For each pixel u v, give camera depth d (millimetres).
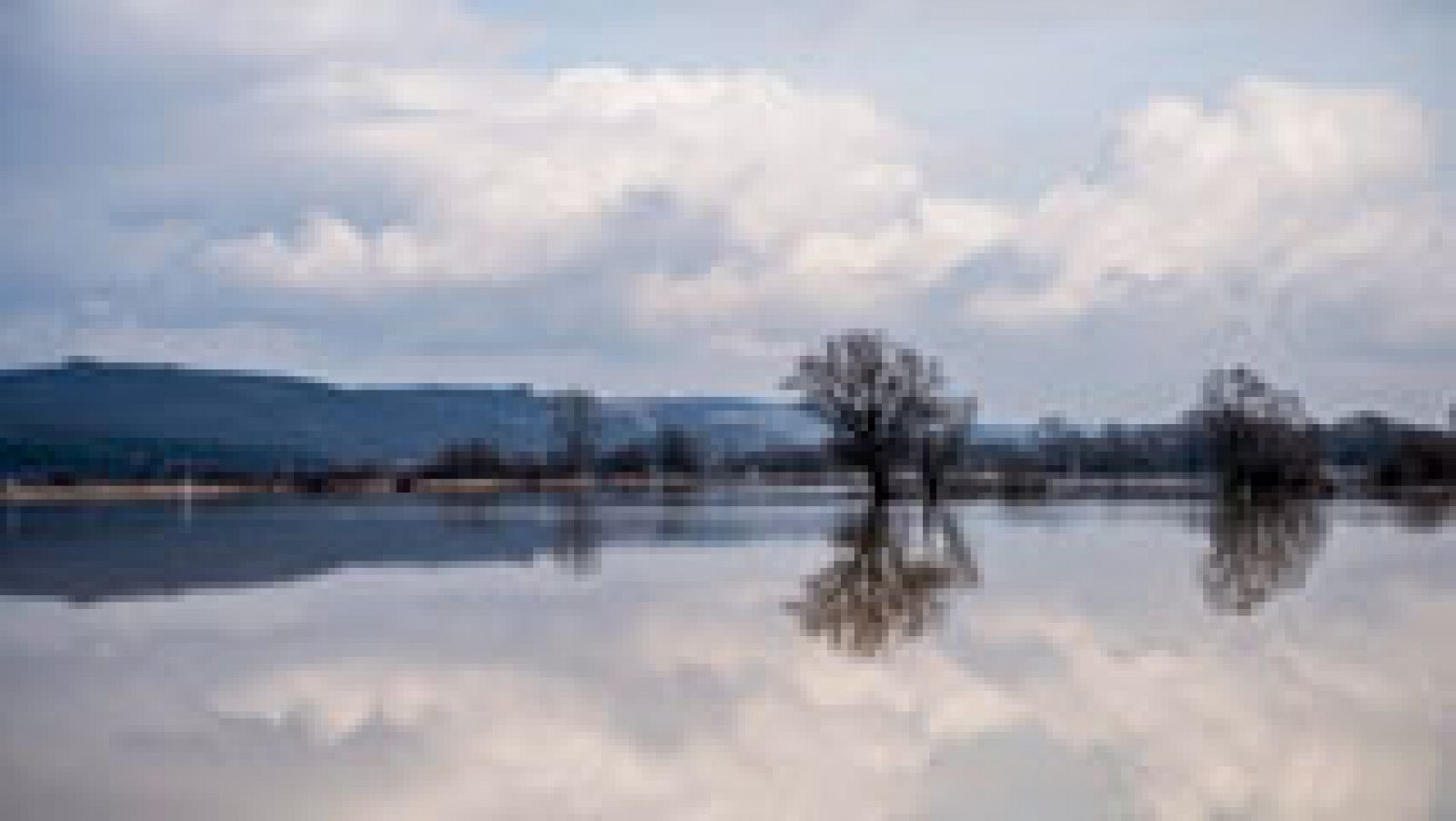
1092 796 29859
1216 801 29391
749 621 59625
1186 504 175125
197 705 42156
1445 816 28031
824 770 32750
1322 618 58344
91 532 125125
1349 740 34844
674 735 36844
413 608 66688
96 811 29422
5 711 41500
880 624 57844
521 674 46906
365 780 32281
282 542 111938
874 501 180500
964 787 30828
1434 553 90750
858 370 174375
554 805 30188
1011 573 80250
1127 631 54969
